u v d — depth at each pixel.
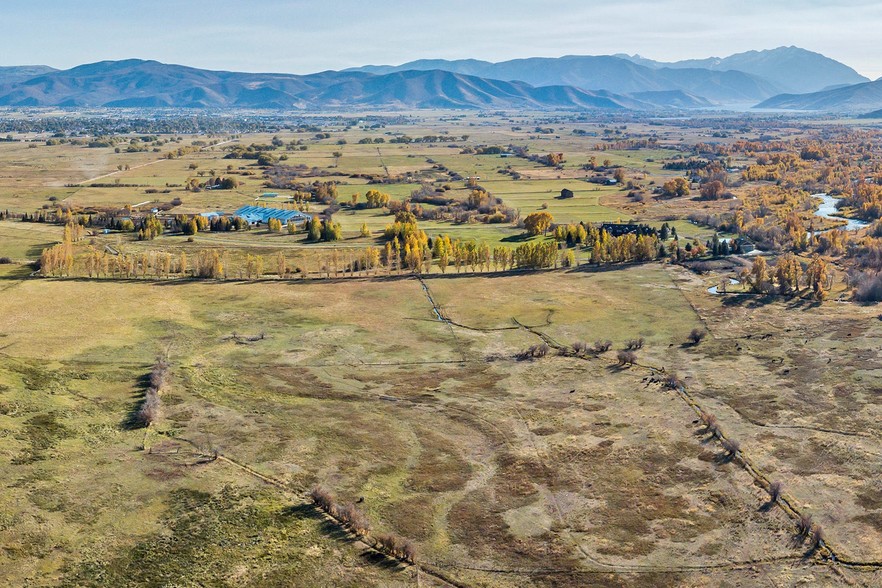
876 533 92.38
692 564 87.19
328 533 90.38
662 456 110.56
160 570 82.50
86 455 104.38
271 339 155.25
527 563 87.12
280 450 109.75
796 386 134.62
